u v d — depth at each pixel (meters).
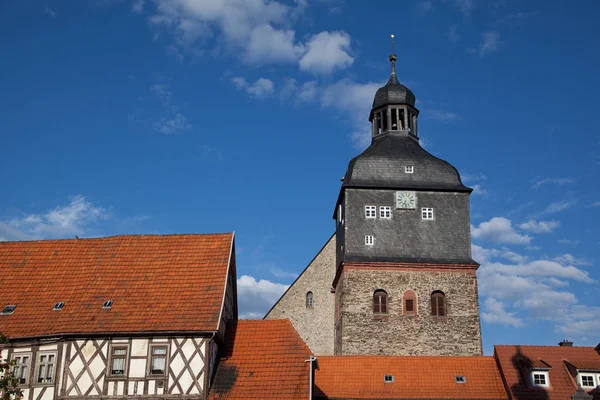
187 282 36.16
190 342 33.12
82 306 35.41
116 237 39.59
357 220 48.34
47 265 38.34
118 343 33.50
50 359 33.72
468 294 46.56
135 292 35.94
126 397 32.56
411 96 54.12
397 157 50.28
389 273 46.81
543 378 38.53
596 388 37.97
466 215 48.97
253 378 33.72
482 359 40.94
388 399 38.94
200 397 32.25
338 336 48.34
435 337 45.59
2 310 35.66
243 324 36.78
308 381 33.09
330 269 52.22
